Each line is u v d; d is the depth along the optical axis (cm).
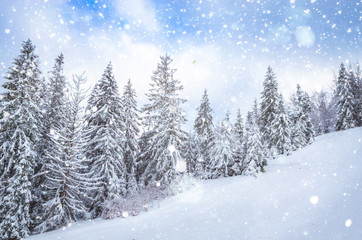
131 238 862
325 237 604
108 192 1638
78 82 1627
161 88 2423
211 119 3177
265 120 3419
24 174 1366
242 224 859
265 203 1138
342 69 3797
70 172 1554
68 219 1463
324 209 856
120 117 2027
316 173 1608
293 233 679
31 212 1670
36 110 1597
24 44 1582
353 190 1030
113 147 1770
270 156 2964
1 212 1259
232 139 2469
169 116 2133
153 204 1602
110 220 1370
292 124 3541
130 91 2522
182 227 934
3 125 1383
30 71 1530
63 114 1869
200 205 1343
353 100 3678
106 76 2006
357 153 1989
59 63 2208
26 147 1398
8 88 1498
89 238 952
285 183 1500
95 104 1947
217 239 725
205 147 3011
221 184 1884
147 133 2398
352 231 601
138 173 2442
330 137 3070
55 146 1587
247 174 2036
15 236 1229
